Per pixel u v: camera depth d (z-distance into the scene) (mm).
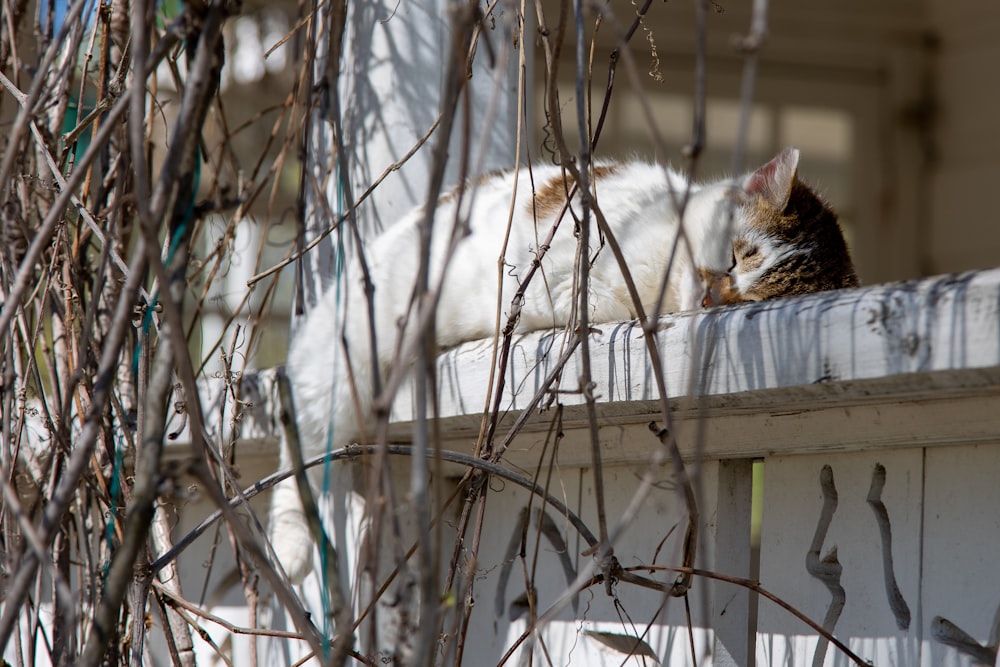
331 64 1972
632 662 2646
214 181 3584
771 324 1966
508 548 3092
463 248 3525
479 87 3707
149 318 2580
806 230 4285
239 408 3420
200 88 1731
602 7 1716
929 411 1962
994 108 9375
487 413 2406
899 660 2127
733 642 2445
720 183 4496
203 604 3854
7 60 3523
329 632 3234
